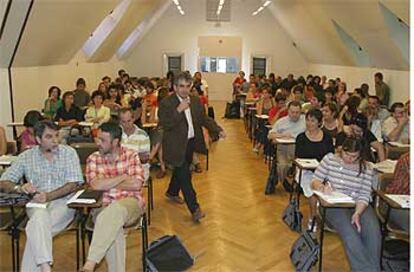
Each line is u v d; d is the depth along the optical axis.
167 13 17.30
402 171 3.83
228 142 9.74
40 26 7.43
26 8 6.45
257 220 5.04
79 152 4.55
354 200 3.70
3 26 6.66
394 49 8.27
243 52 17.39
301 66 17.39
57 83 10.61
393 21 7.62
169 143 4.82
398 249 3.69
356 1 7.64
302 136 5.01
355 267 3.50
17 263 3.73
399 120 5.88
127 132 4.95
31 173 3.73
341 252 4.25
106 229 3.37
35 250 3.32
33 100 9.19
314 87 10.16
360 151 3.80
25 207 3.57
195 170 7.14
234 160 8.03
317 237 4.11
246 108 11.24
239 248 4.32
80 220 3.64
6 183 3.60
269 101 8.95
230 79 17.38
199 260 4.05
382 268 3.57
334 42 11.65
